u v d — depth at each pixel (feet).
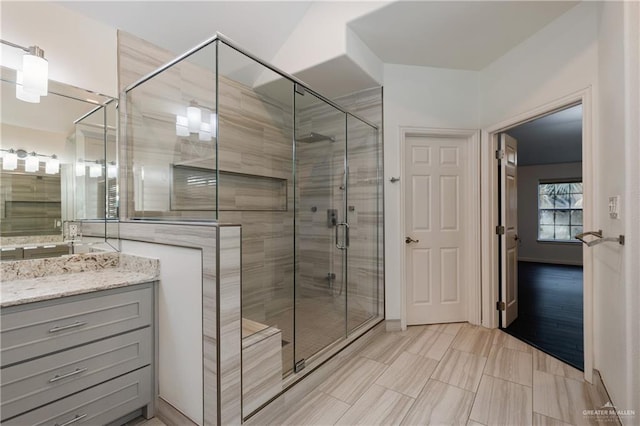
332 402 5.87
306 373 6.22
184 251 5.02
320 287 9.18
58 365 4.36
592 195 6.41
